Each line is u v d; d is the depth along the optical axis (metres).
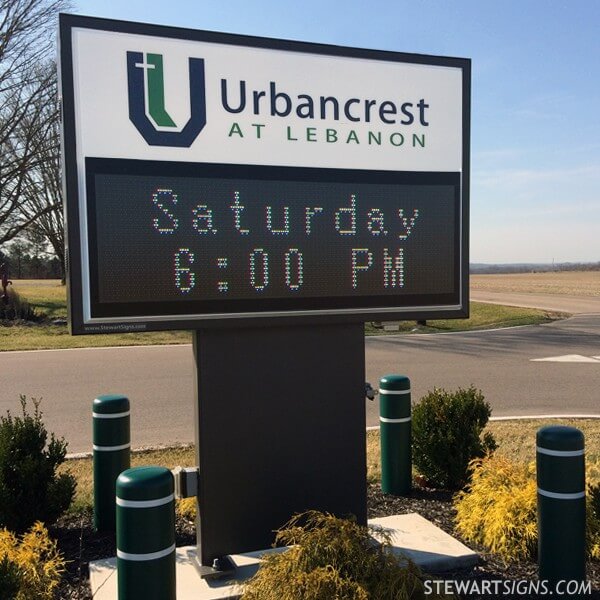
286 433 4.30
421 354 15.08
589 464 5.60
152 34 3.93
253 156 4.18
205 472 4.12
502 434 7.57
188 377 12.05
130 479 3.12
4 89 25.94
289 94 4.24
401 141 4.54
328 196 4.38
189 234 4.06
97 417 4.95
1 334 18.73
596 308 29.19
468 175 4.72
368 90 4.43
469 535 4.59
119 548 3.15
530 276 100.06
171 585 3.19
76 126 3.80
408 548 4.38
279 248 4.27
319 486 4.39
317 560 3.29
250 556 4.30
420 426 5.86
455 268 4.72
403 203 4.56
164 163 3.99
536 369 12.97
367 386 4.62
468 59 4.66
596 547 4.20
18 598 3.27
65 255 3.84
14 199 27.41
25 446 4.82
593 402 9.87
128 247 3.94
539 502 3.80
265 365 4.25
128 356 14.66
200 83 4.04
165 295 4.02
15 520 4.63
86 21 3.79
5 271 22.83
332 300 4.41
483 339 18.03
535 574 4.13
